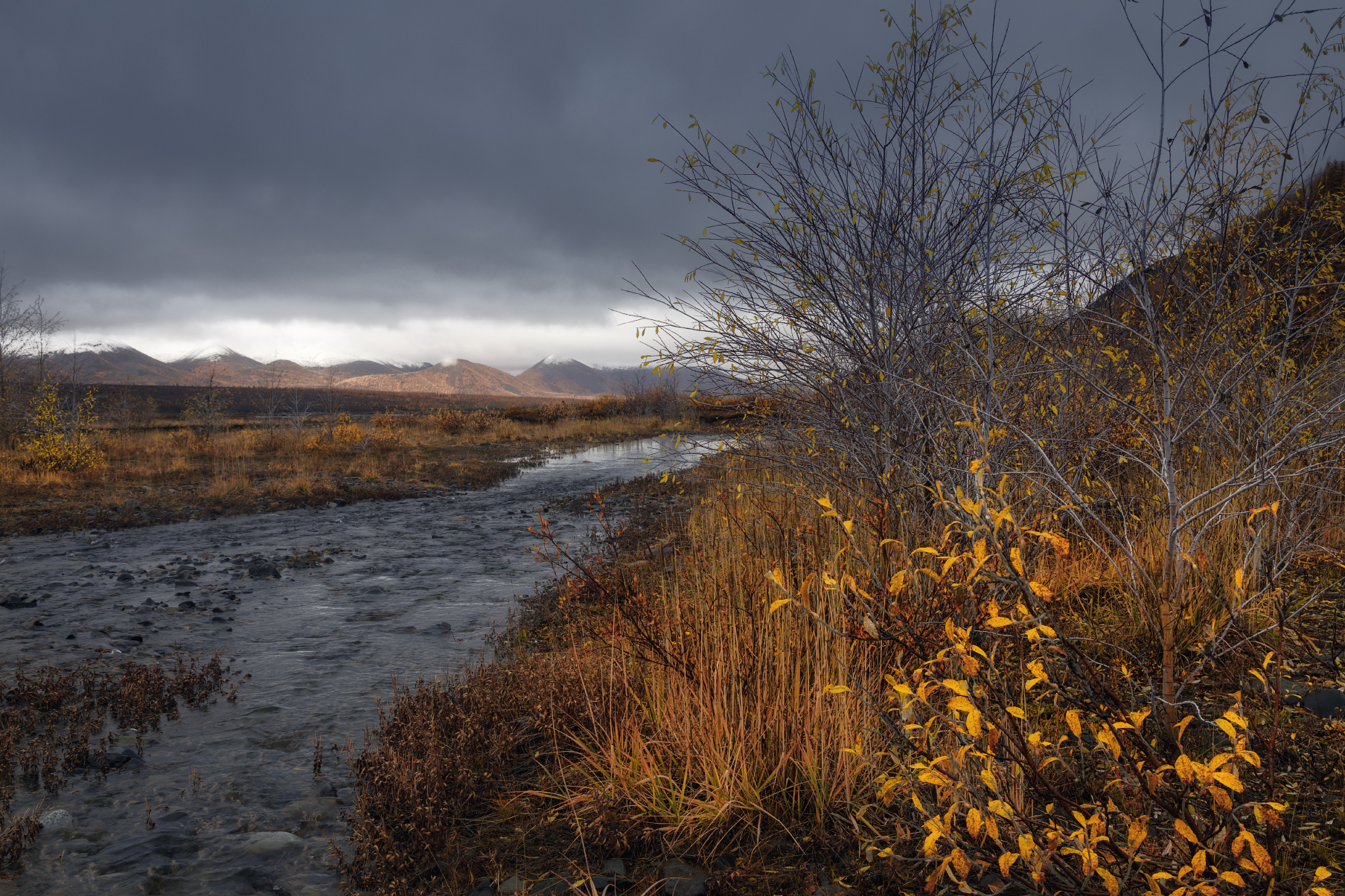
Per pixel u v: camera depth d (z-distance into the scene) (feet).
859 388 15.33
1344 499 14.44
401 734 12.48
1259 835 7.14
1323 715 9.39
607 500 46.78
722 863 8.74
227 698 15.94
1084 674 6.53
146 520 42.78
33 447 60.59
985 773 5.87
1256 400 11.83
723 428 18.01
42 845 10.07
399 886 8.71
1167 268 10.52
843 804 9.24
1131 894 5.95
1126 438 14.34
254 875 9.32
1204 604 11.93
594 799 10.14
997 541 6.57
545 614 21.04
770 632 11.87
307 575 29.27
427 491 57.16
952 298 13.35
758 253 15.40
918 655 8.29
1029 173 13.26
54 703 15.05
